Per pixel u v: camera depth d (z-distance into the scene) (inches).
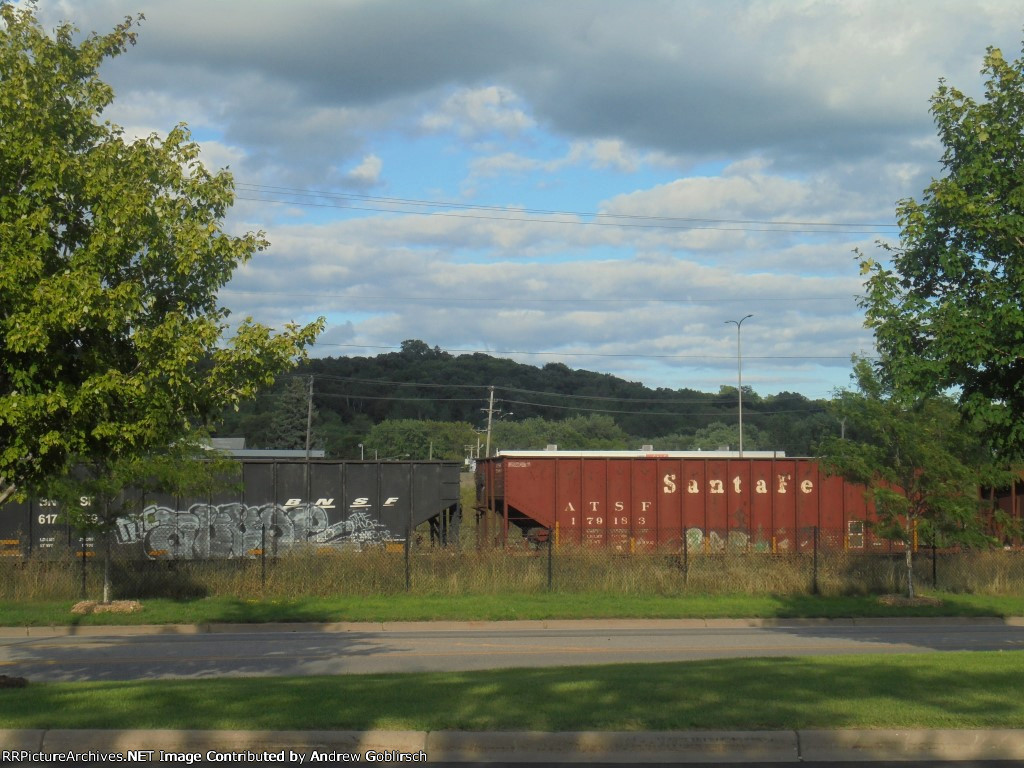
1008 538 1109.7
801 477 1119.6
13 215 393.4
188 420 452.1
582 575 946.1
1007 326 453.1
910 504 890.7
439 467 1069.8
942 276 500.7
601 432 3176.7
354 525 1046.4
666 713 343.0
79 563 903.1
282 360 434.0
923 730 324.2
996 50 491.8
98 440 406.0
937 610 862.5
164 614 786.8
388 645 661.3
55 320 367.2
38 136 398.0
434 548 967.0
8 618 764.0
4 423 381.1
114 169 419.5
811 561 991.6
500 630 768.9
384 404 3526.1
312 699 364.5
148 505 971.3
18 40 414.6
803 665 455.5
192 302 439.8
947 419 890.7
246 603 850.1
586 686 390.6
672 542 1072.8
